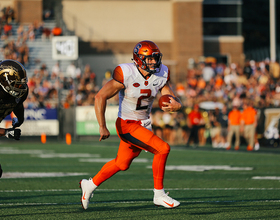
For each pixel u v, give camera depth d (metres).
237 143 48.06
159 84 15.96
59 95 60.19
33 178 26.02
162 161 15.73
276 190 21.72
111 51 89.38
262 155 41.03
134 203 18.53
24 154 41.19
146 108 16.16
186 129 58.25
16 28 83.62
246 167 31.66
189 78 74.38
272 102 59.91
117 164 16.14
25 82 14.26
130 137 15.84
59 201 18.92
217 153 43.12
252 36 119.81
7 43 77.88
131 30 89.75
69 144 53.69
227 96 67.38
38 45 81.38
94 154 41.25
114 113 59.12
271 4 76.88
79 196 20.12
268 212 16.66
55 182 24.48
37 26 82.75
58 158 37.62
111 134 59.12
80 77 75.12
